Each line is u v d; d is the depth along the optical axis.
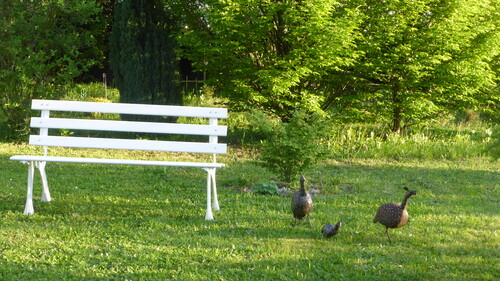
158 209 5.77
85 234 4.79
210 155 9.61
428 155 9.98
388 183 7.65
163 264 4.12
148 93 10.54
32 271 3.90
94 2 10.14
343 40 9.27
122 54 10.45
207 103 14.79
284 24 10.26
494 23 10.96
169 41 10.72
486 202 6.70
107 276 3.86
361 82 11.00
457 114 15.31
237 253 4.43
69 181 7.04
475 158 10.12
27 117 9.99
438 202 6.60
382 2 10.19
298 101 10.38
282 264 4.22
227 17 9.02
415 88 10.96
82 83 16.86
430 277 4.03
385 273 4.08
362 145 10.20
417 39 9.95
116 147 5.74
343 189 7.23
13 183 6.74
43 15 9.78
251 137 11.29
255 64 10.44
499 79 12.04
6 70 9.60
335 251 4.55
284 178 7.33
